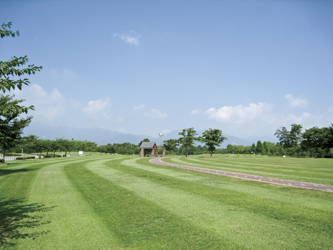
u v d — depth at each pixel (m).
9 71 6.39
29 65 6.67
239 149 143.88
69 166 27.20
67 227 7.54
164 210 9.36
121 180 16.88
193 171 22.75
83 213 9.00
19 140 24.44
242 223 7.87
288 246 6.17
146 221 8.09
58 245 6.27
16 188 13.82
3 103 14.34
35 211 9.27
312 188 13.85
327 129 80.69
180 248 6.07
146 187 14.18
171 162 35.78
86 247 6.14
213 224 7.78
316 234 6.95
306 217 8.48
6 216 8.63
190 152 122.19
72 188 13.85
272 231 7.18
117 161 36.56
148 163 33.16
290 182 16.05
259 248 6.05
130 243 6.38
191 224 7.78
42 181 16.38
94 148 107.56
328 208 9.62
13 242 6.42
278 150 101.94
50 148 60.03
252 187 14.22
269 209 9.49
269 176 19.09
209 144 76.19
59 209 9.53
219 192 12.73
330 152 74.25
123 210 9.37
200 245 6.23
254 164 32.03
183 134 75.50
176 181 16.47
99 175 19.58
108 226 7.63
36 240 6.57
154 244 6.30
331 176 19.06
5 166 27.47
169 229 7.35
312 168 26.05
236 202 10.60
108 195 12.01
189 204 10.25
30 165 28.48
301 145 91.00
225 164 31.88
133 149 112.94
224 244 6.29
